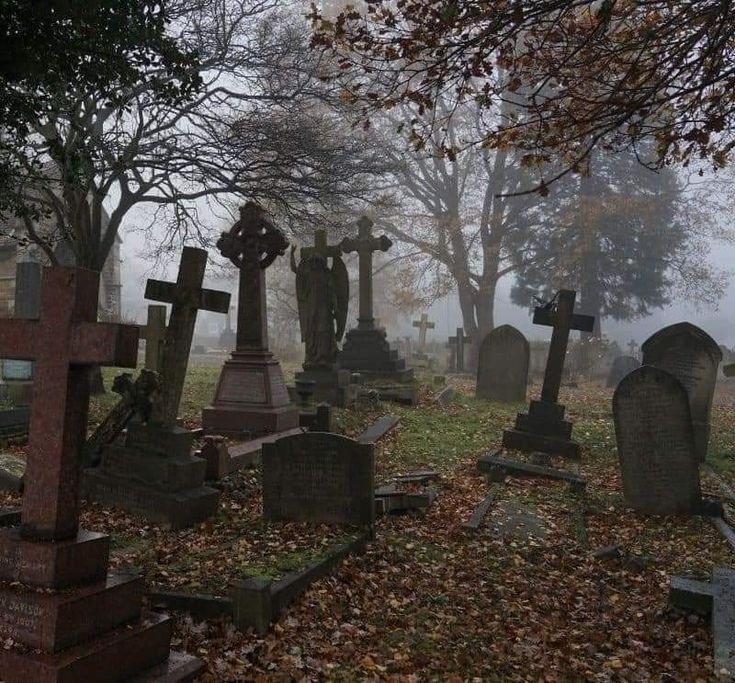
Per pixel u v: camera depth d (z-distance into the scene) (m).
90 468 7.99
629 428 8.78
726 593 5.46
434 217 34.59
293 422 11.73
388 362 19.08
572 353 32.69
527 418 12.17
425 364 31.48
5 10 6.22
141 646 3.70
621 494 9.55
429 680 4.39
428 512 8.21
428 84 6.27
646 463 8.70
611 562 6.88
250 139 14.06
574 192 35.34
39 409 3.66
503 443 12.15
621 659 4.85
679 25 5.80
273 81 14.97
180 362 7.78
